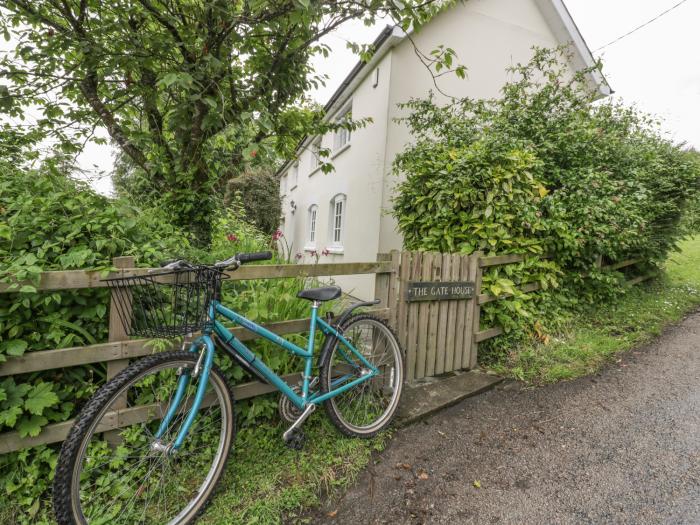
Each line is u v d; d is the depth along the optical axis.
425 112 5.07
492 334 3.26
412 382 2.76
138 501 1.50
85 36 2.35
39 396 1.40
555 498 1.60
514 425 2.22
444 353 2.89
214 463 1.54
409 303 2.64
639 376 2.91
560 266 3.88
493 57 6.73
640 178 4.68
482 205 3.38
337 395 2.07
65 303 1.54
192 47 2.53
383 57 5.87
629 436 2.08
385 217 5.79
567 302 3.97
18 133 2.60
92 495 1.45
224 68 2.62
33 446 1.39
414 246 3.85
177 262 1.40
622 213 3.77
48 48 2.28
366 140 6.39
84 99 3.00
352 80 6.75
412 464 1.85
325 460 1.82
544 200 3.58
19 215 1.63
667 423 2.21
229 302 2.04
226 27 2.50
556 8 7.19
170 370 1.62
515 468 1.82
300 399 1.81
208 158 3.02
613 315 4.30
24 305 1.39
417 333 2.71
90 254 1.59
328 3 2.37
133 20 2.57
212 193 3.32
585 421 2.26
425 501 1.60
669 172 5.23
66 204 1.72
